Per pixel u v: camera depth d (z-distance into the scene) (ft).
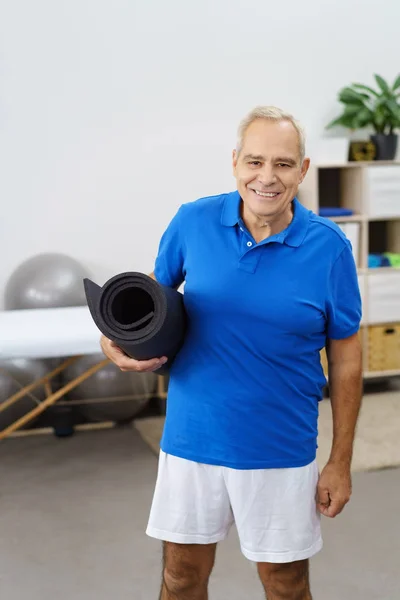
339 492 5.40
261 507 5.27
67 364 12.37
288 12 15.43
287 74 15.58
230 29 15.15
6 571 8.52
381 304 15.34
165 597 5.75
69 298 13.20
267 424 5.17
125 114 14.82
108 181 14.88
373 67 16.05
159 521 5.49
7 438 13.15
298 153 4.89
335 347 5.47
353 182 15.44
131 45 14.69
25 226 14.58
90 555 8.88
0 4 13.99
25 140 14.40
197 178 15.34
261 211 4.92
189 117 15.15
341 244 5.15
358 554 8.84
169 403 5.48
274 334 5.07
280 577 5.49
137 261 15.24
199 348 5.24
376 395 15.34
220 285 5.11
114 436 13.19
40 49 14.28
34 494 10.72
